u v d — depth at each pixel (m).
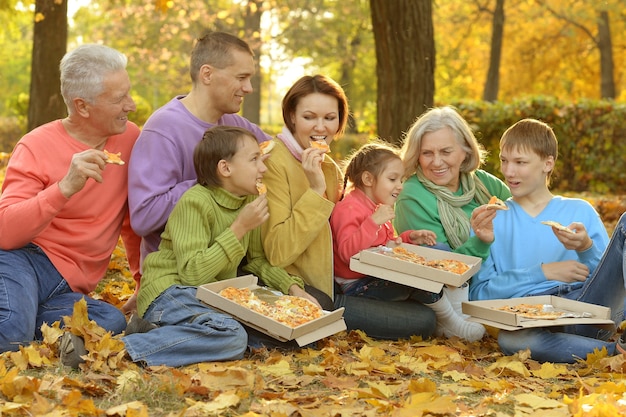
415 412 3.30
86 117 4.47
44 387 3.45
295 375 3.88
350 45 33.09
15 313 4.10
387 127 9.58
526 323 4.19
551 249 4.82
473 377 3.92
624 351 4.09
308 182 4.80
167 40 30.62
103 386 3.58
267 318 4.02
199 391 3.53
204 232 4.34
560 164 14.44
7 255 4.28
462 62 32.34
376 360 4.21
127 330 4.17
